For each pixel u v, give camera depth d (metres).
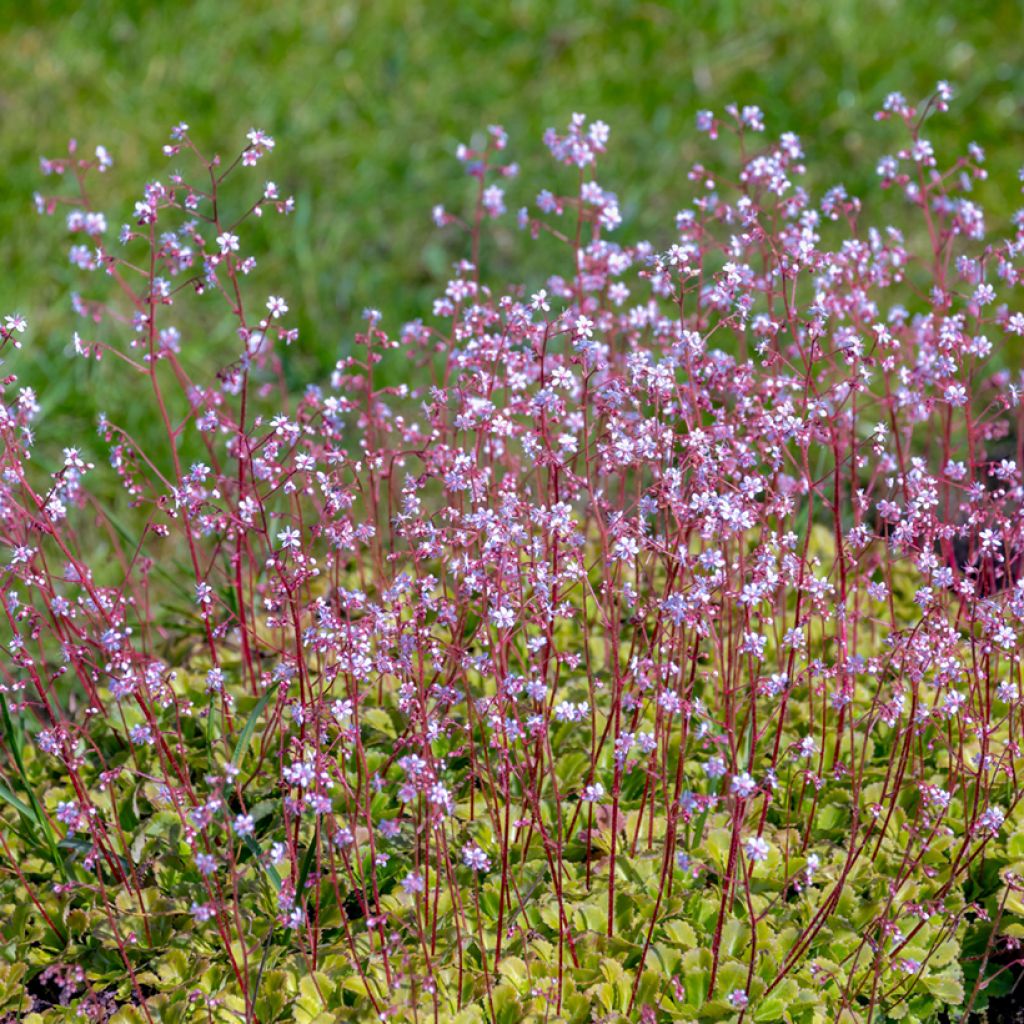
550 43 12.02
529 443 4.65
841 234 9.98
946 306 5.93
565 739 5.60
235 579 6.05
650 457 4.51
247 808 5.24
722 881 4.66
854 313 5.95
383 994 4.55
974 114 11.16
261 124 11.12
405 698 4.37
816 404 4.73
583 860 5.12
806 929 4.63
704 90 11.48
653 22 12.12
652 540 4.45
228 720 5.47
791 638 4.66
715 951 4.53
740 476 4.93
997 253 5.50
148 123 11.10
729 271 4.75
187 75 11.56
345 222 10.28
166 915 4.93
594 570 6.15
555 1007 4.48
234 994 4.66
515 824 4.55
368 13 12.20
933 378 5.53
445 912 4.85
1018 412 6.03
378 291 9.72
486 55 11.94
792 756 5.20
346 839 4.29
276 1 12.26
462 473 4.50
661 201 10.52
